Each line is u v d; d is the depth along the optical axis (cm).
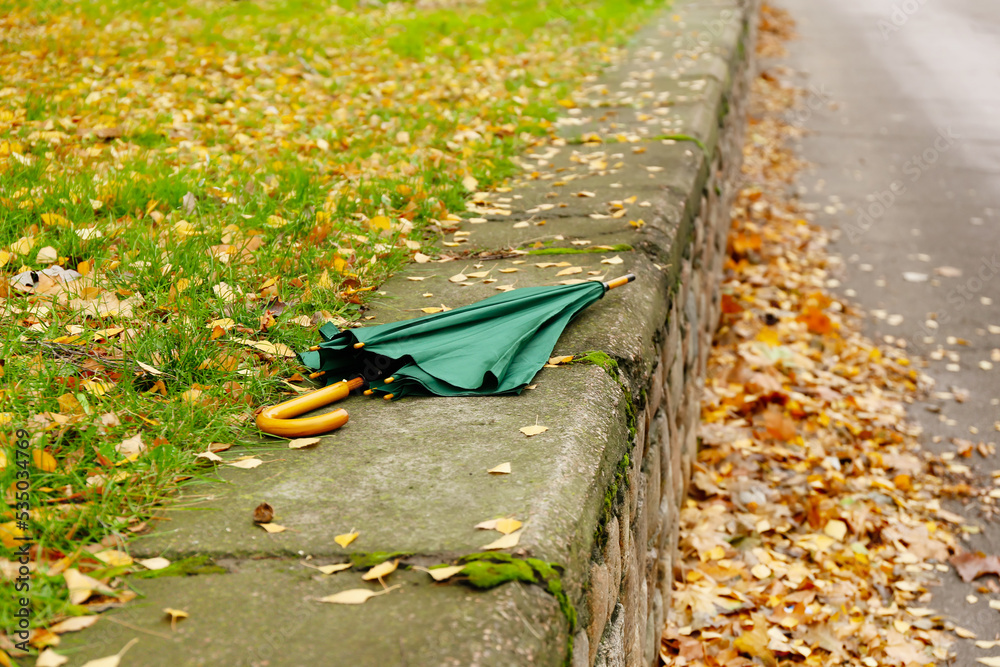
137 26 852
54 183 379
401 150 506
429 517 171
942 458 475
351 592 146
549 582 153
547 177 481
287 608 144
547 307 272
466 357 239
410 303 307
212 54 737
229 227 353
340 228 371
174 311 274
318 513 174
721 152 669
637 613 262
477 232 393
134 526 171
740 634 333
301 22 949
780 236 776
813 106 1181
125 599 147
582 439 206
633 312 294
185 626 140
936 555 393
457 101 658
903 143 1032
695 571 375
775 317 618
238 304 282
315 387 245
